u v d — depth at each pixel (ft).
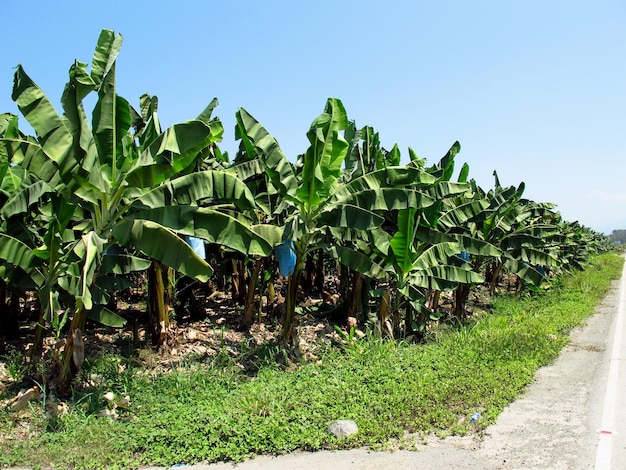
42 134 19.26
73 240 26.94
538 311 48.98
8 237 22.20
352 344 29.76
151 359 27.07
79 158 19.26
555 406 21.88
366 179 29.01
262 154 26.40
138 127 32.65
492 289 61.93
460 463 16.42
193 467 16.42
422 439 18.30
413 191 27.25
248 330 35.19
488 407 21.29
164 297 29.04
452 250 35.01
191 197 22.13
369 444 17.83
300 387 23.17
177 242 20.59
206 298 45.75
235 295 43.80
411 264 31.96
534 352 30.68
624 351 32.68
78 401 20.45
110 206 21.20
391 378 24.56
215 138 23.79
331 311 40.42
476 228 46.57
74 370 21.35
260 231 26.71
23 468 16.26
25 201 23.49
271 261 39.27
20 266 22.45
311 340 33.83
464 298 44.32
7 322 29.84
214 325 36.29
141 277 46.32
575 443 17.92
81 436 18.07
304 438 17.94
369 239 32.09
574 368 28.43
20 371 23.45
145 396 22.11
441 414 20.20
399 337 36.40
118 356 26.78
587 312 49.08
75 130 18.99
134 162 21.65
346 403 21.29
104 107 21.04
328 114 26.63
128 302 43.68
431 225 34.88
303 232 27.43
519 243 46.83
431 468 16.10
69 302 26.91
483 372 25.93
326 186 27.37
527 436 18.57
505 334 35.04
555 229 52.65
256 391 22.27
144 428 18.80
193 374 24.62
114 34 21.49
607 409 21.43
